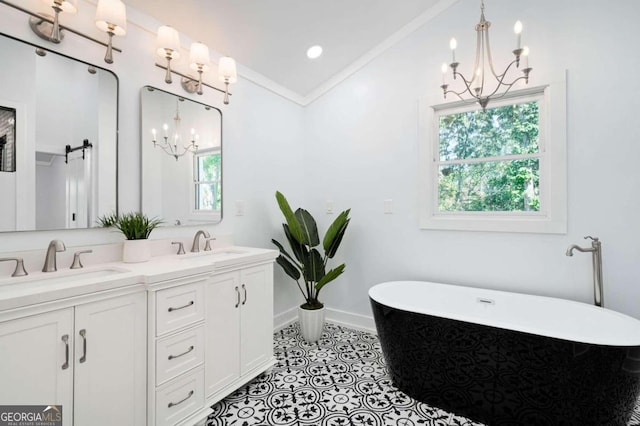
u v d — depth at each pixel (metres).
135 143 1.81
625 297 1.91
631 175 1.88
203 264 1.60
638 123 1.85
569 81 2.04
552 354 1.43
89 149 1.61
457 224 2.44
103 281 1.21
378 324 1.99
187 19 1.99
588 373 1.37
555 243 2.11
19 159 1.38
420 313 1.78
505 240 2.28
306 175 3.28
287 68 2.77
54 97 1.49
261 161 2.76
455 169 2.56
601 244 1.96
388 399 1.83
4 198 1.34
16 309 0.99
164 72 1.98
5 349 0.98
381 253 2.81
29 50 1.41
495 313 2.17
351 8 2.30
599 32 1.95
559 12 2.06
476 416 1.64
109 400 1.25
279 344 2.59
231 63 2.13
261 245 2.76
